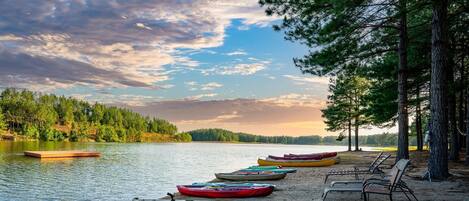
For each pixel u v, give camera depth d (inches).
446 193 413.1
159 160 1889.8
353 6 546.3
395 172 335.3
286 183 557.3
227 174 616.4
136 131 6988.2
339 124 1930.4
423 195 402.3
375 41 712.4
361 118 1863.9
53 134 5083.7
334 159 957.2
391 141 4507.9
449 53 740.0
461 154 1099.9
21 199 780.6
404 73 688.4
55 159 1865.2
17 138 4712.1
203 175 1177.4
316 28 615.5
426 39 745.6
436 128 518.9
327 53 655.8
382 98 1016.2
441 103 518.3
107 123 7032.5
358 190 339.9
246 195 429.1
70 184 989.8
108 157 2096.5
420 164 802.2
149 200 366.3
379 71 850.1
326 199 393.4
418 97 1053.2
